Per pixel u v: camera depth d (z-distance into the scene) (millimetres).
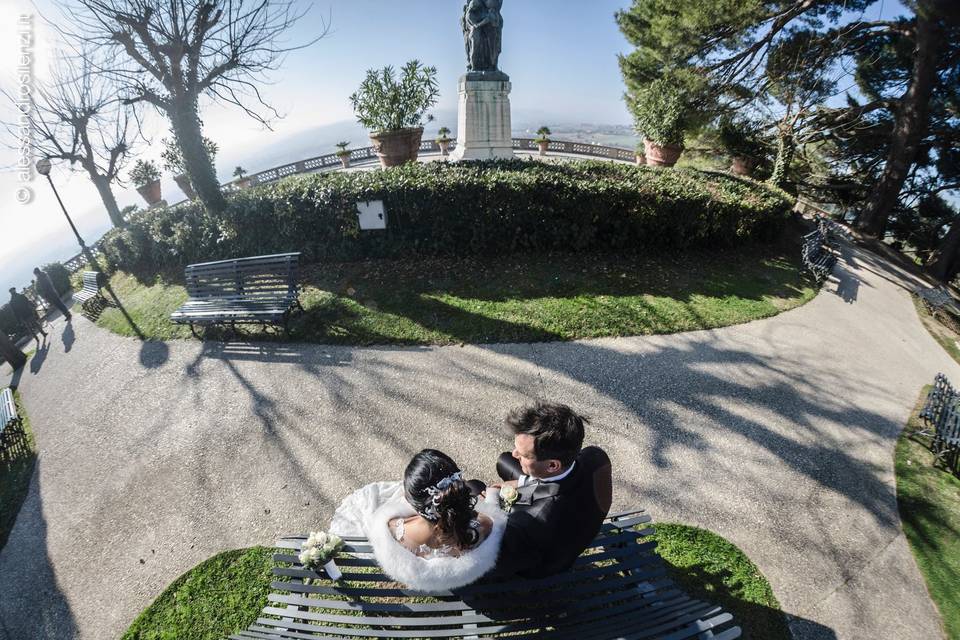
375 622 2615
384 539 2252
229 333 7227
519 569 2354
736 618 3279
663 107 15617
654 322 7074
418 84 12734
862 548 3852
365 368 6168
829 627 3250
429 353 6391
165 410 5773
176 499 4465
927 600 3455
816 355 6766
